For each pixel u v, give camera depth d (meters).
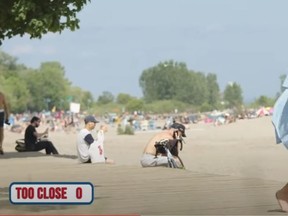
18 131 93.38
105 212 11.74
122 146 53.12
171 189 15.12
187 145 53.81
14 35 19.89
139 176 18.17
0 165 22.78
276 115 10.70
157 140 21.34
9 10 18.80
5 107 28.25
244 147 49.44
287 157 36.59
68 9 19.94
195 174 18.44
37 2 19.58
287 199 11.13
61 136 84.88
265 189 14.89
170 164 21.06
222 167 30.86
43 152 31.59
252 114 157.38
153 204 12.71
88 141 23.14
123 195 14.14
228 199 13.28
